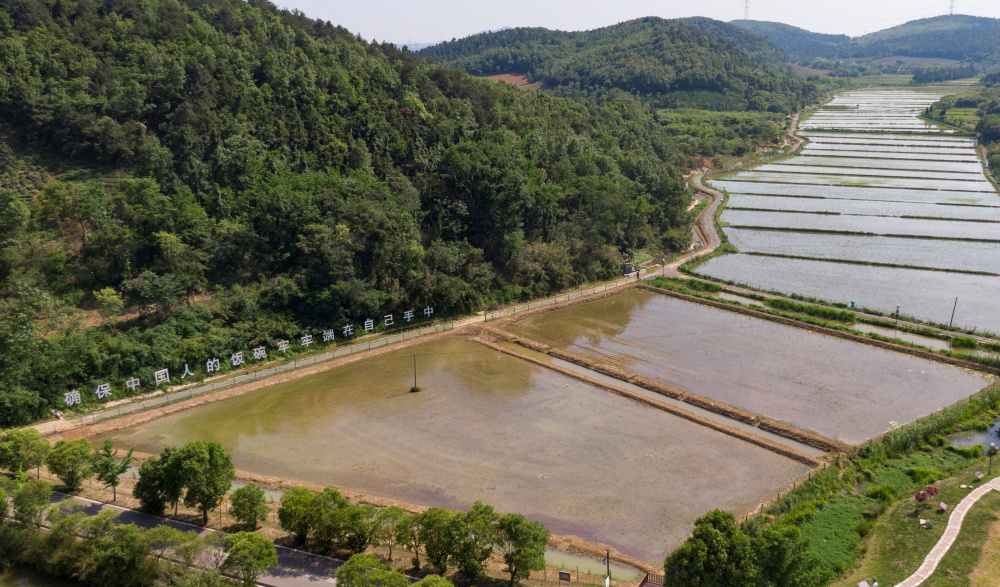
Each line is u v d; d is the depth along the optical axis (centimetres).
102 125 9800
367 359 8781
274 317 9006
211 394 7594
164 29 12175
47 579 4697
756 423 6781
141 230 8762
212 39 12344
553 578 4600
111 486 5731
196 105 10519
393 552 4881
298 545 4866
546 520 5250
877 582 4388
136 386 7606
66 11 11612
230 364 8344
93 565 4509
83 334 7594
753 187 19662
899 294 10706
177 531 4450
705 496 5575
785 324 9831
